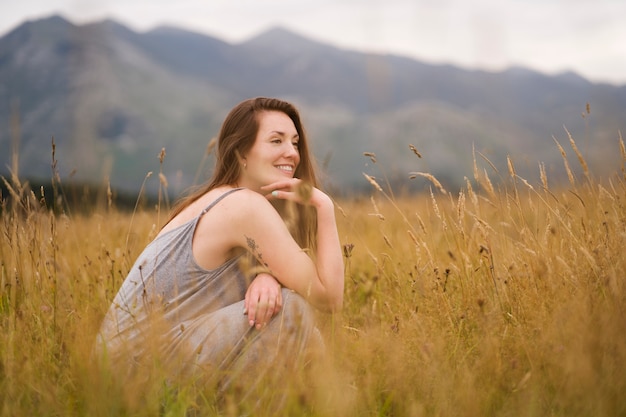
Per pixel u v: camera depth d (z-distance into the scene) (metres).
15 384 2.33
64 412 2.22
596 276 2.78
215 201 2.84
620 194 3.03
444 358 2.42
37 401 2.33
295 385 2.33
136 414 2.17
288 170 3.12
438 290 2.93
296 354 2.53
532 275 2.94
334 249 2.94
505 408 2.16
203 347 2.59
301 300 2.67
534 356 2.41
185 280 2.77
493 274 3.00
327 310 2.91
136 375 2.40
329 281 2.87
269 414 2.28
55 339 2.75
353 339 2.77
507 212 3.28
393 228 4.83
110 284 3.59
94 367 2.29
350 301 3.43
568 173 3.09
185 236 2.81
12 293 3.19
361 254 4.38
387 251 4.13
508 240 3.37
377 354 2.48
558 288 2.76
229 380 2.49
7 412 2.18
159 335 2.49
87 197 4.82
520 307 2.83
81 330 2.60
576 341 2.28
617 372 2.21
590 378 2.09
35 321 2.91
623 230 2.97
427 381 2.29
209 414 2.25
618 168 2.90
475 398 2.13
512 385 2.29
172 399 2.28
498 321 2.72
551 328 2.48
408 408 2.20
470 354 2.58
